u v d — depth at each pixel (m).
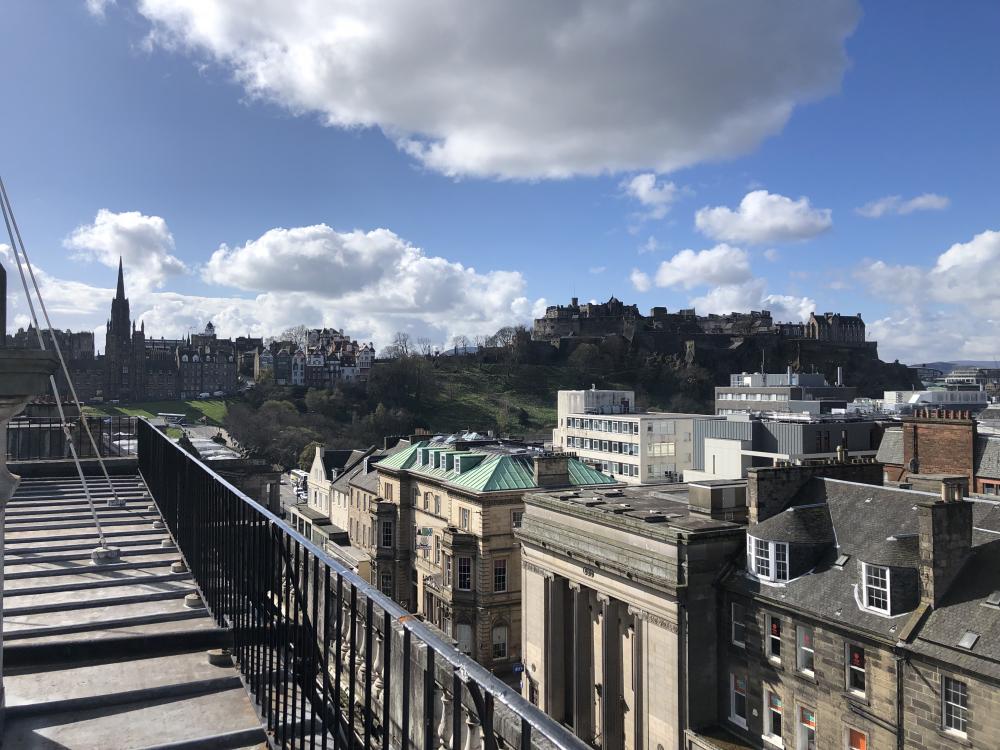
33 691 7.71
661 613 27.69
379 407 177.75
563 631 35.00
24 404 6.23
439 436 78.94
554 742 2.87
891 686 21.03
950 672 19.59
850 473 29.86
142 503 17.09
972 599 20.34
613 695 30.78
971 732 19.06
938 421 48.03
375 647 7.03
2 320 6.11
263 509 7.54
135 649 8.80
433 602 52.38
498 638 48.47
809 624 23.62
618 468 101.81
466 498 50.12
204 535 10.39
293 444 153.75
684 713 26.77
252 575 7.82
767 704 25.06
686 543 26.81
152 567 12.20
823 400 116.50
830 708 22.83
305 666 6.26
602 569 30.92
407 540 59.66
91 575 11.66
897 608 21.50
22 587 10.74
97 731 7.01
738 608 26.47
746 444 71.06
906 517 24.12
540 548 35.66
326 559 5.77
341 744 5.88
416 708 5.88
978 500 26.98
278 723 6.77
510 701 3.23
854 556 24.23
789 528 25.39
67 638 8.78
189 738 6.89
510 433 190.25
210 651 8.74
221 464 56.53
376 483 68.94
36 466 19.83
